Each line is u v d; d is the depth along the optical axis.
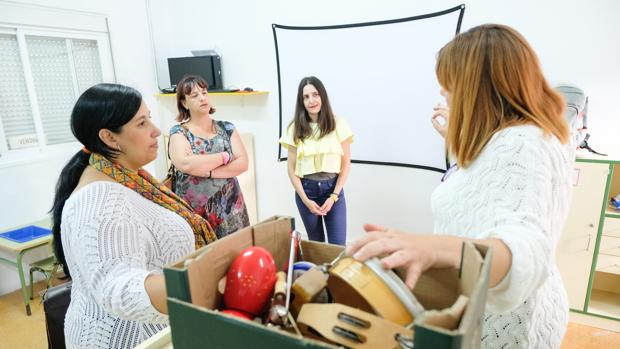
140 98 0.92
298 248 0.49
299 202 2.35
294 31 2.98
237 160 2.07
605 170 1.84
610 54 2.02
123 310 0.65
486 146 0.63
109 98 0.85
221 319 0.33
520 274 0.46
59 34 2.82
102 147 0.89
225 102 3.51
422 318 0.27
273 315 0.37
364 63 2.74
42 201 2.80
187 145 1.93
